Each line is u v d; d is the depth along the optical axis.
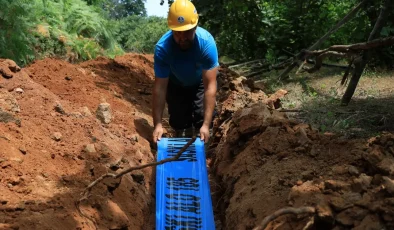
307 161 3.90
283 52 13.05
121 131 5.45
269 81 10.19
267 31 12.94
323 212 2.77
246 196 3.86
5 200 3.17
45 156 3.96
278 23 12.82
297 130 4.47
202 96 5.54
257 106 5.40
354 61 7.52
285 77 10.66
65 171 3.88
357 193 2.91
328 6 12.70
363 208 2.78
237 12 12.23
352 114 6.91
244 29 12.89
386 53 10.93
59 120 4.69
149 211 4.34
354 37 11.23
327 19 12.59
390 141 3.52
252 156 4.51
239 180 4.36
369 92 8.69
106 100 6.51
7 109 4.41
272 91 9.31
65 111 5.09
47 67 6.90
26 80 5.28
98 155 4.26
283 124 4.75
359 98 8.34
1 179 3.42
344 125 6.23
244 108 5.61
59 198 3.40
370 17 10.66
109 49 13.48
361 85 9.53
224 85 8.03
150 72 9.57
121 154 4.61
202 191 4.32
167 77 4.89
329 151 3.92
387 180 2.86
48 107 4.90
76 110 5.26
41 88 5.34
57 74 6.86
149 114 7.10
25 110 4.66
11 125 4.09
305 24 12.76
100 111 5.42
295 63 9.78
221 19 11.85
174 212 4.08
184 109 5.68
